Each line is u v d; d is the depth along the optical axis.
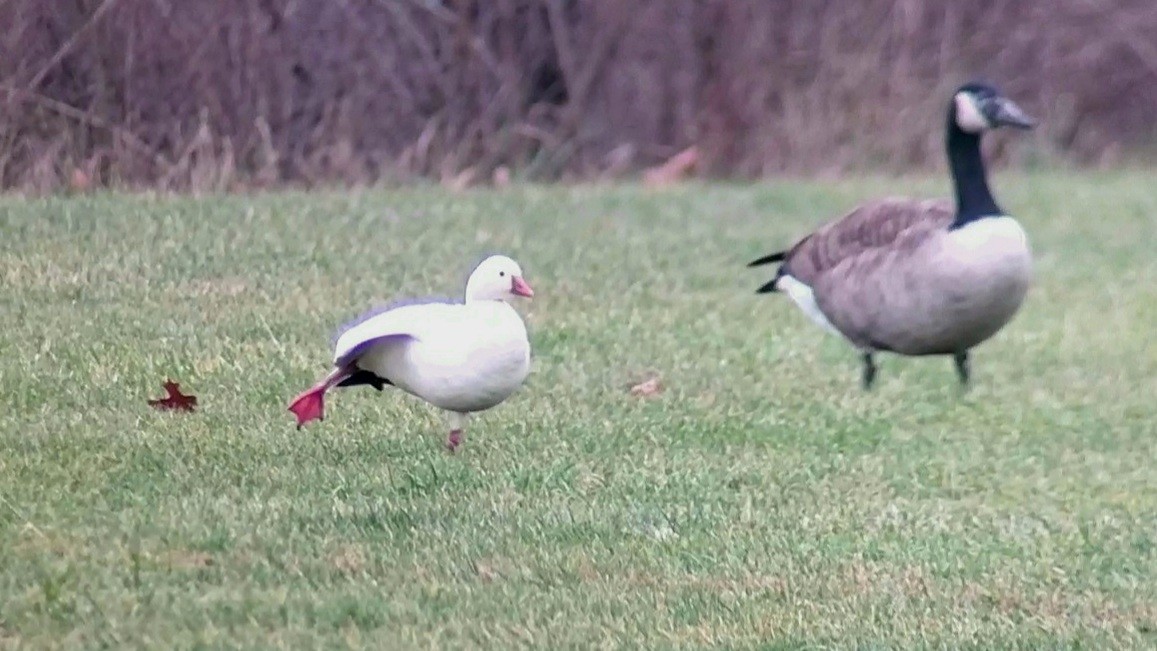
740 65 27.38
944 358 15.89
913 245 13.66
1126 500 11.50
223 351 12.76
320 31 22.47
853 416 13.23
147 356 12.37
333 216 18.91
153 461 10.17
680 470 11.23
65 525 8.92
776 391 13.77
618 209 22.39
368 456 10.75
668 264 18.78
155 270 15.26
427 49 24.09
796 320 16.66
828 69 27.94
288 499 9.71
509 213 20.98
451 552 9.06
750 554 9.61
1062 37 30.42
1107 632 8.81
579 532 9.66
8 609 7.79
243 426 11.05
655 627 8.27
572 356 14.07
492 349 9.59
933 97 28.45
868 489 11.30
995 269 13.38
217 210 18.38
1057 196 26.16
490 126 25.05
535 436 11.62
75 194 19.28
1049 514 11.09
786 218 22.77
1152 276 20.28
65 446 10.26
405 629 7.92
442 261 17.16
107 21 20.12
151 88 20.58
